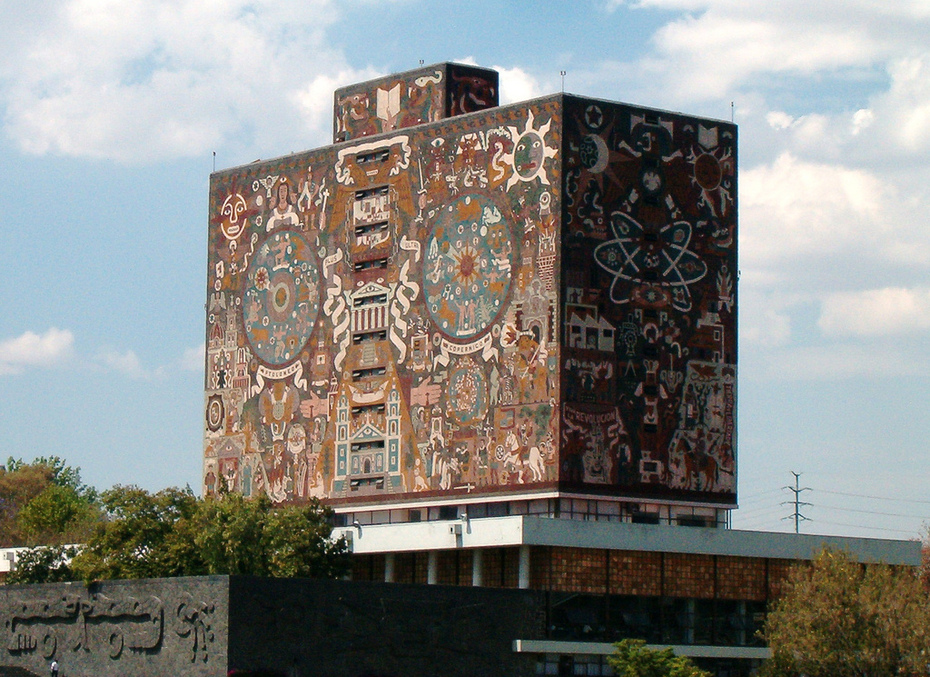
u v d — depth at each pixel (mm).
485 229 130375
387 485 134375
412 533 126125
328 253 140500
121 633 120188
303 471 140250
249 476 144000
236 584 110375
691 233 132375
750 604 127875
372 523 135250
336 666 112500
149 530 127188
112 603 121188
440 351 132250
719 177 134125
